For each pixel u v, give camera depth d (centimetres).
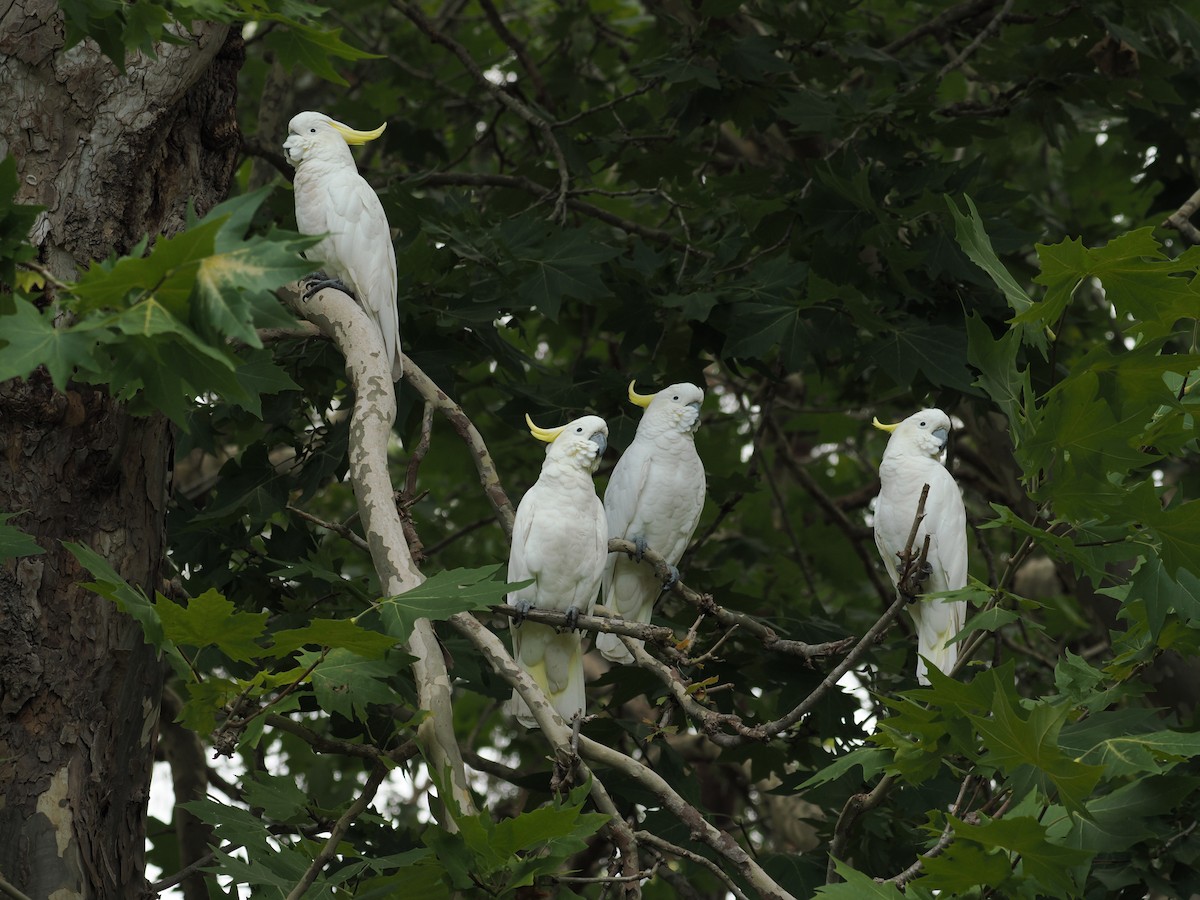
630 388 970
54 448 631
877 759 605
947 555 881
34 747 618
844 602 1631
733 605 1013
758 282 1078
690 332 1233
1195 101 1305
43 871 603
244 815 600
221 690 539
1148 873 805
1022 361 1071
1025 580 1566
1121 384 580
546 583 817
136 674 657
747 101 1192
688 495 937
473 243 1065
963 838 544
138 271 415
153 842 1156
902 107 1105
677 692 714
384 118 1453
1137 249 577
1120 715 601
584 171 1259
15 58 642
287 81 1337
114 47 597
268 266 421
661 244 1244
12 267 487
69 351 415
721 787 1623
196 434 1020
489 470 809
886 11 1595
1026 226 1560
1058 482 570
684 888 917
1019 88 1219
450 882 564
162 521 689
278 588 1035
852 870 564
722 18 1222
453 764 580
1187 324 1144
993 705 544
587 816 543
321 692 541
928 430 909
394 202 1116
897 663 1205
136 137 660
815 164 1057
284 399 1055
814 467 1820
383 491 649
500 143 1675
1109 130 1446
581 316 1457
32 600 622
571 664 834
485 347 1141
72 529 639
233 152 731
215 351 413
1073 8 1206
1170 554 568
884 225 1050
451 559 1578
